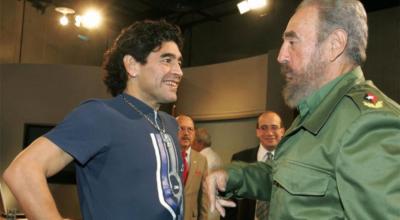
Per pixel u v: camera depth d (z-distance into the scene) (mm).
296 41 1301
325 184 1121
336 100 1194
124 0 8258
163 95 1463
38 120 6457
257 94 5906
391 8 4508
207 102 6527
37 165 1202
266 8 6324
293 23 1319
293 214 1145
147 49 1441
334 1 1282
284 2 5617
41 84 6504
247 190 1532
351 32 1261
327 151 1131
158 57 1451
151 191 1308
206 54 8164
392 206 966
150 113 1451
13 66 6566
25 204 1176
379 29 4562
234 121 6320
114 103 1413
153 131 1414
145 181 1311
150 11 8477
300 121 1327
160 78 1440
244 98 6078
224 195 1532
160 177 1346
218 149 6441
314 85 1287
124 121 1355
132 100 1440
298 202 1148
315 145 1165
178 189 1384
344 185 1053
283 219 1169
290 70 1320
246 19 7613
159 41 1449
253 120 6074
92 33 8398
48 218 1175
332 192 1116
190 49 8375
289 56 1315
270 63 5289
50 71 6516
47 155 1222
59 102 6465
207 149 4199
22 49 7461
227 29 7887
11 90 6531
